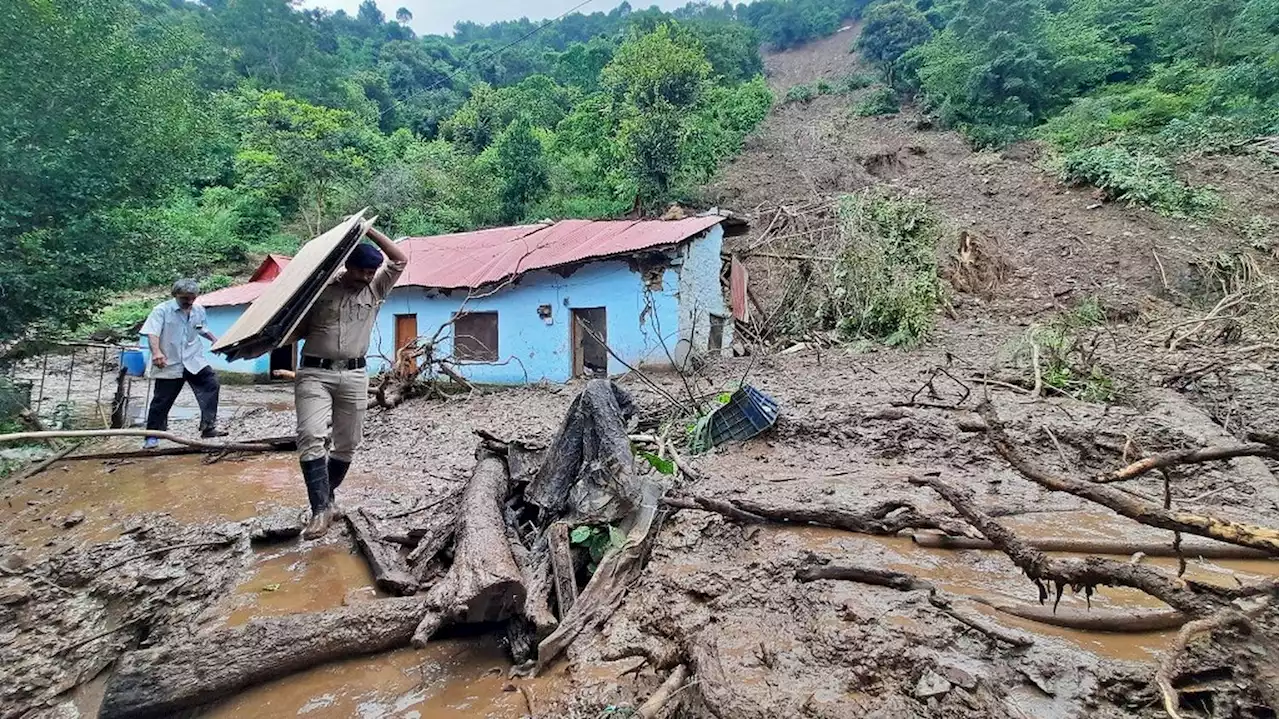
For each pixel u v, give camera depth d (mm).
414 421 8594
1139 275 15148
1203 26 22891
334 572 3895
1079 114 23469
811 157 28469
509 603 3141
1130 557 3654
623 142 24531
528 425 7902
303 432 4336
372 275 4379
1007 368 9000
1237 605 2238
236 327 4500
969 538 3732
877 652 2551
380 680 2932
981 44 27328
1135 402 7043
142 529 4594
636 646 2947
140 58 8664
